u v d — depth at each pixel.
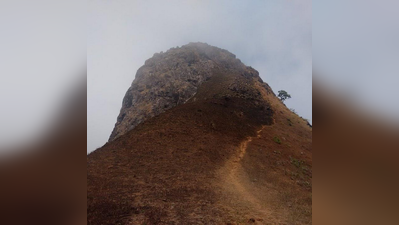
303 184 16.34
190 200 11.20
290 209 10.88
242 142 23.05
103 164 15.62
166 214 9.49
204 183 13.83
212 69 53.84
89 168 14.67
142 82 51.81
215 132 23.64
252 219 9.30
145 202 10.63
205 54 59.00
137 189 12.27
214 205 10.74
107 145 19.52
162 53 58.69
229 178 15.30
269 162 19.73
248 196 12.58
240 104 34.44
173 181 13.77
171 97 46.16
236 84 42.22
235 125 26.89
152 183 13.27
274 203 11.73
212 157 18.42
